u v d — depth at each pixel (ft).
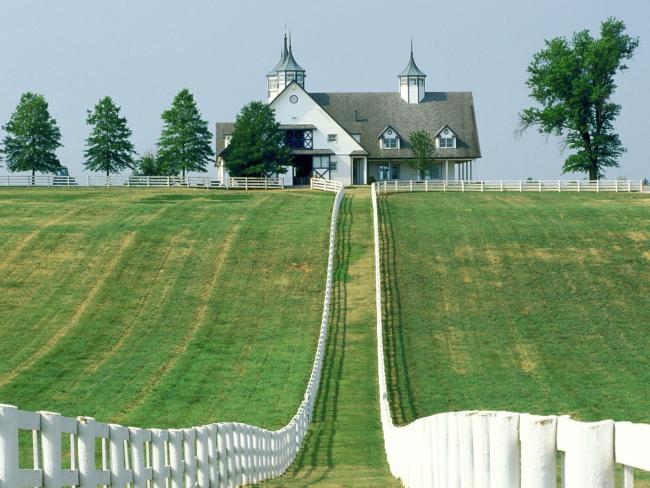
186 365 350.02
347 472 191.52
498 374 335.88
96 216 574.56
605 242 512.22
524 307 418.72
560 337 379.55
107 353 365.81
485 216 579.48
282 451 204.44
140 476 99.35
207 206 613.93
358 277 463.01
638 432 41.04
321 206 622.13
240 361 355.97
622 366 342.85
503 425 53.42
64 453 191.42
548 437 46.93
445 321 401.49
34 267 473.26
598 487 42.93
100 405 299.58
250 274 469.57
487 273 465.06
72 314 413.39
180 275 467.52
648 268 469.16
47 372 340.18
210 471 136.46
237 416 286.05
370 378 330.34
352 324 399.85
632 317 403.54
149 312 418.92
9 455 67.87
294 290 447.83
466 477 65.05
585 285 445.78
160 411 291.99
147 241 517.55
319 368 326.65
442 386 321.32
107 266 477.77
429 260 485.97
